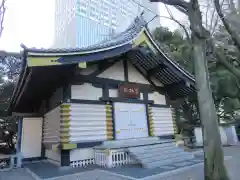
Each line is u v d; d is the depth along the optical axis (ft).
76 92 30.40
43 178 22.22
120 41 30.94
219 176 13.61
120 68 36.86
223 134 52.75
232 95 54.54
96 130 31.04
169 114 43.06
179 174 21.65
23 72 25.86
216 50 14.99
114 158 27.45
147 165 25.52
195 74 15.80
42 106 43.32
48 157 37.24
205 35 15.12
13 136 68.49
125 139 33.91
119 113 34.47
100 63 33.81
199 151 37.99
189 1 15.28
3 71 63.82
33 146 39.52
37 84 30.30
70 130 28.60
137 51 35.35
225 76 51.42
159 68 38.32
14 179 23.11
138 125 36.47
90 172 24.23
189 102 66.23
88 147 29.84
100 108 32.37
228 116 67.51
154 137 38.01
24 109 46.85
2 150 64.13
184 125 63.05
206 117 14.70
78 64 26.53
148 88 40.40
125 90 35.78
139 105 37.76
